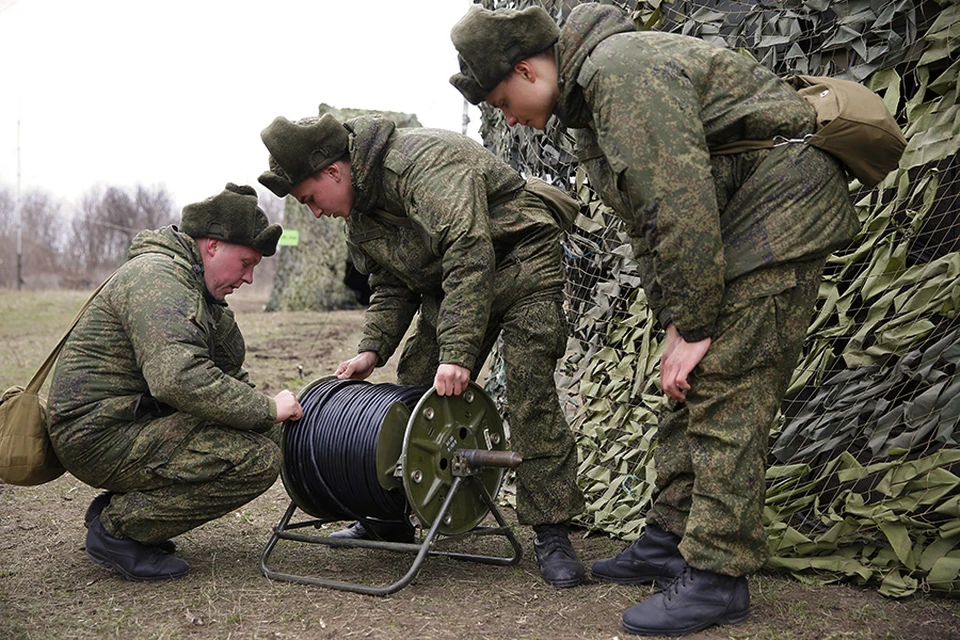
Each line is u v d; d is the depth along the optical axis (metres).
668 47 2.72
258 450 3.33
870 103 2.79
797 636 2.79
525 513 3.46
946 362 3.42
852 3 3.72
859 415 3.57
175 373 3.12
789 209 2.75
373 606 3.05
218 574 3.43
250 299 19.28
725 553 2.79
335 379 3.62
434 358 3.83
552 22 3.00
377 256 3.60
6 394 3.28
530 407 3.42
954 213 3.56
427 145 3.29
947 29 3.50
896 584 3.19
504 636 2.79
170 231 3.48
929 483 3.28
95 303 3.33
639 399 4.34
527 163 4.95
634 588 3.27
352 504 3.39
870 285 3.64
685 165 2.59
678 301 2.70
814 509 3.53
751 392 2.78
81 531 4.03
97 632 2.83
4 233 32.34
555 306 3.44
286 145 3.29
